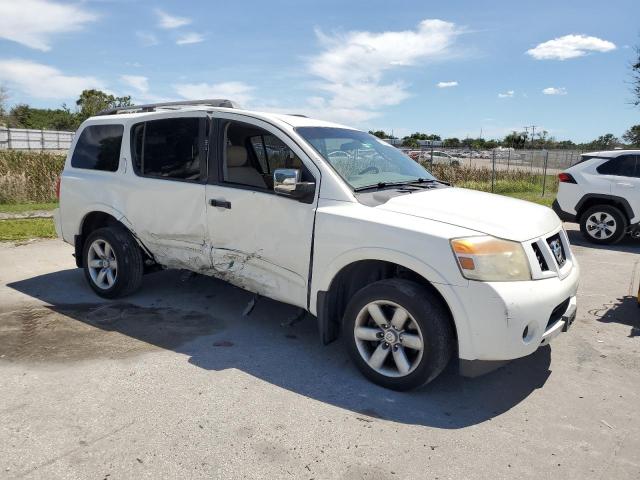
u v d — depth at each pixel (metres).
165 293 5.61
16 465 2.69
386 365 3.75
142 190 4.97
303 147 4.11
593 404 3.52
